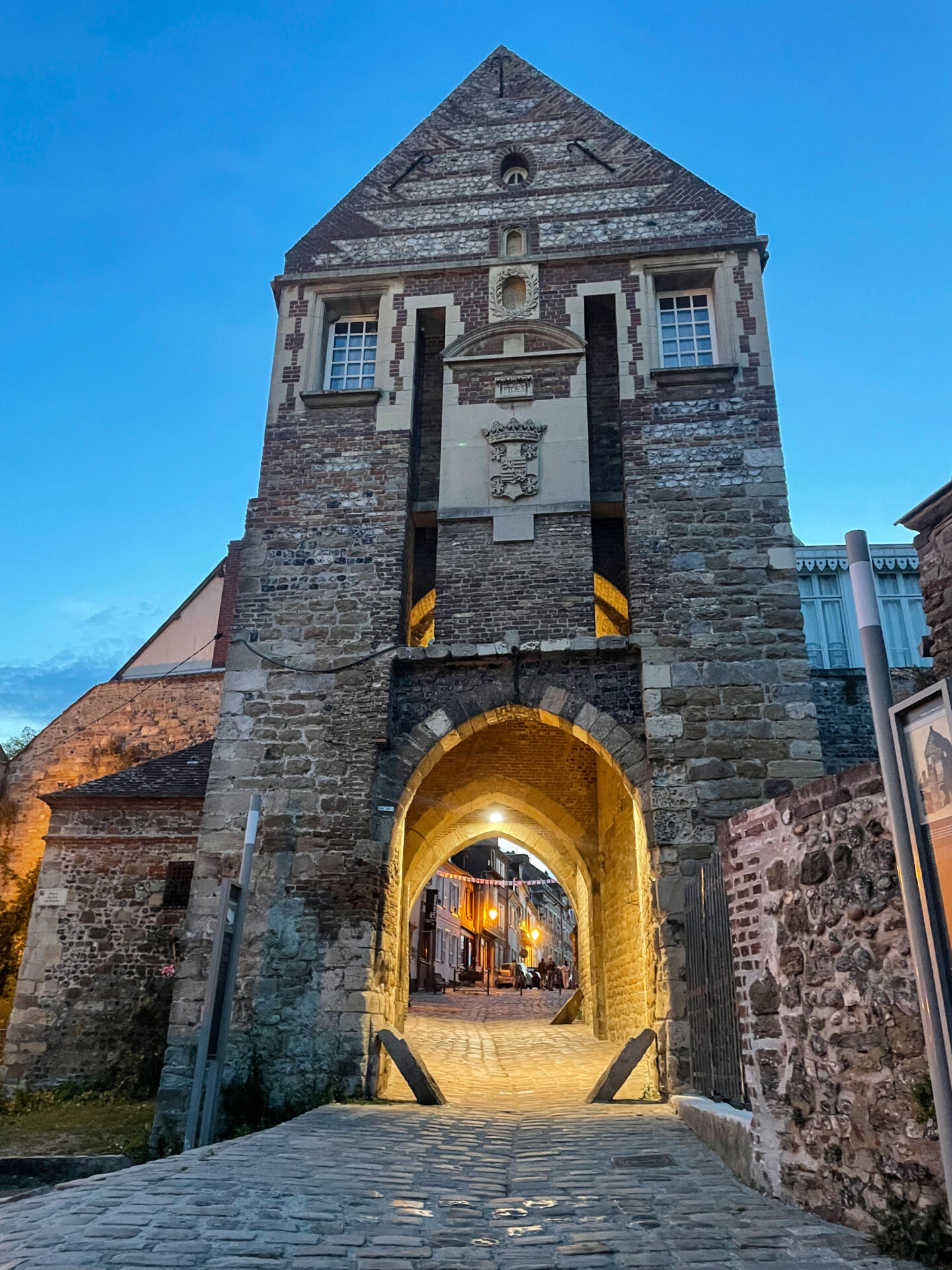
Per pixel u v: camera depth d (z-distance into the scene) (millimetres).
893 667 14945
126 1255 3965
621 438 13445
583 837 17094
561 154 14625
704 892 8438
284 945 10648
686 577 11812
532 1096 10516
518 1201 5387
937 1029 3387
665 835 10633
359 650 12023
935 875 3441
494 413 13133
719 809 10695
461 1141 7391
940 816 3420
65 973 14227
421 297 13992
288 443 13352
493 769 17359
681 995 9930
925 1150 4047
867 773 4688
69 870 14844
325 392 13414
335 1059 10055
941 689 3389
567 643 11672
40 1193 5281
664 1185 5695
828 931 4902
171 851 14781
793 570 11734
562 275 13789
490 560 12359
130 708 20641
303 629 12242
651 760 11000
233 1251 4109
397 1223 4777
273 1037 10219
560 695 11617
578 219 14078
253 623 12367
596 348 14414
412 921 30688
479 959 42375
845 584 16016
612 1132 7586
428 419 14297
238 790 11453
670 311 13742
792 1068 5191
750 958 5801
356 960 10516
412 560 13422
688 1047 9695
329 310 14461
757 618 11547
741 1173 5820
